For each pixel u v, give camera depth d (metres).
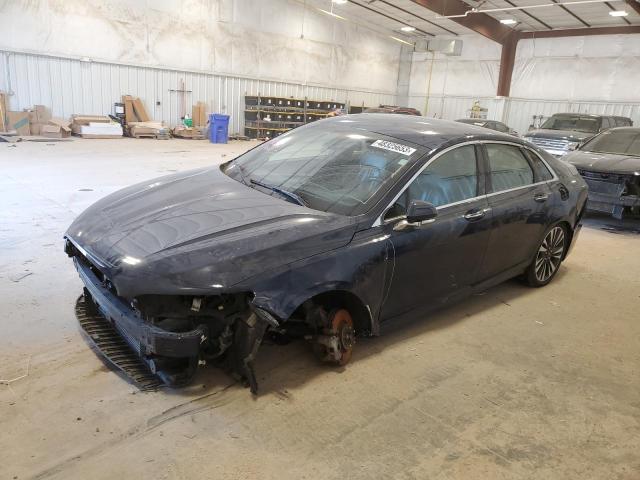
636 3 18.59
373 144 3.66
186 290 2.44
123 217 3.04
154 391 2.76
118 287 2.49
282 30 22.34
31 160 10.62
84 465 2.21
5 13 15.13
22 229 5.54
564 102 23.95
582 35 22.97
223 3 20.03
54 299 3.82
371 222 3.07
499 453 2.51
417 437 2.58
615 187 7.46
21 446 2.29
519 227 4.18
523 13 21.44
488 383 3.15
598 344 3.82
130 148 14.31
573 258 6.09
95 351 3.12
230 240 2.68
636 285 5.21
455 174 3.65
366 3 21.80
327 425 2.61
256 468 2.27
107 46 17.36
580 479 2.38
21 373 2.84
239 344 2.71
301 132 4.22
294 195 3.29
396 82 29.03
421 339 3.68
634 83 21.91
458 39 25.61
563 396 3.08
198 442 2.41
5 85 15.54
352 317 3.20
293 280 2.67
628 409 2.99
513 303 4.50
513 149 4.28
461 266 3.71
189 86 19.91
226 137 18.45
